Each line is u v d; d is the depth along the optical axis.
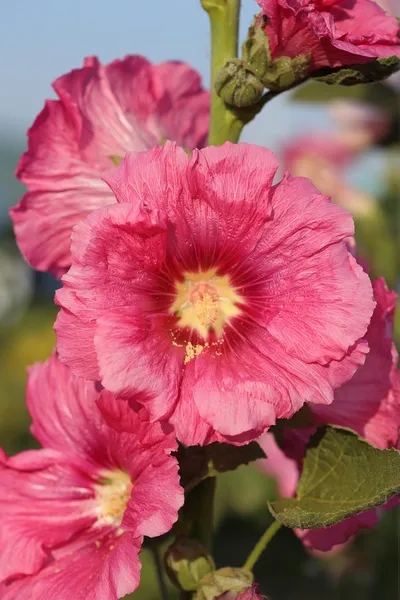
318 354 0.39
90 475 0.45
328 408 0.44
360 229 0.78
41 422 0.45
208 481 0.44
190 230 0.40
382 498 0.39
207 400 0.38
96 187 0.46
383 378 0.44
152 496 0.39
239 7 0.43
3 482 0.44
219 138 0.43
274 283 0.40
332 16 0.40
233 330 0.41
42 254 0.46
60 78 0.45
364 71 0.42
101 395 0.41
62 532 0.44
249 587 0.42
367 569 0.72
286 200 0.39
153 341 0.40
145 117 0.47
